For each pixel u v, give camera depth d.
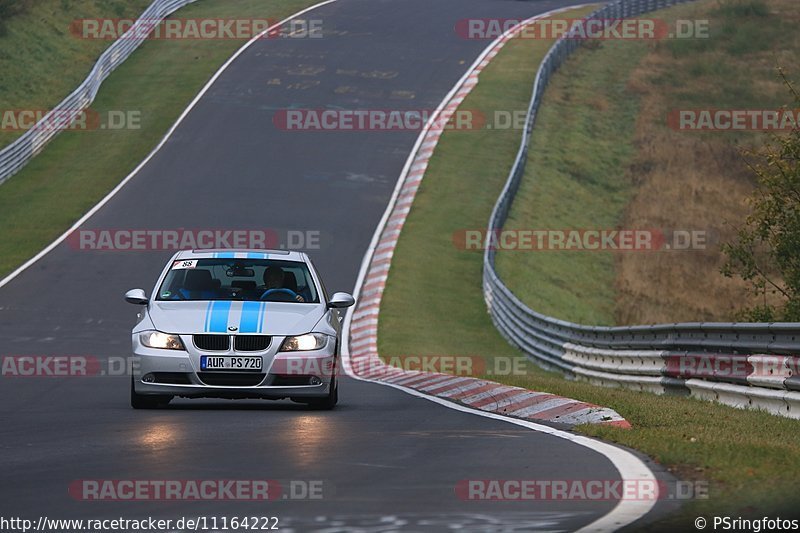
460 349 90.44
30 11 189.75
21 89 166.88
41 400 50.50
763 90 184.38
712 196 147.62
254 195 131.75
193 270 48.84
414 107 168.25
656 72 195.12
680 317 114.62
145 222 121.25
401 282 109.12
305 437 34.47
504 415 42.69
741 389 48.34
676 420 40.06
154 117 160.25
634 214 142.88
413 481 25.92
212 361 43.91
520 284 115.12
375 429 37.03
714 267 125.50
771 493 22.62
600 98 184.38
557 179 151.00
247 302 46.72
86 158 145.75
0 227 120.12
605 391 53.78
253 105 165.00
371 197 133.88
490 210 134.25
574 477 26.30
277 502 23.20
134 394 44.84
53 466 28.47
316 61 185.00
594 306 116.00
